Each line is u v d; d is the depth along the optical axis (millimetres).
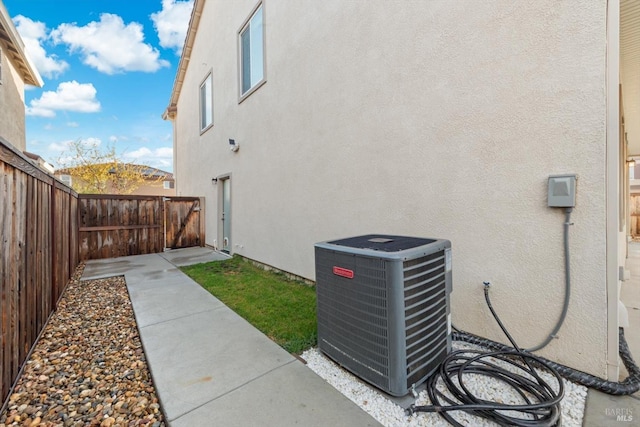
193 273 5676
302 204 4844
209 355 2613
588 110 2033
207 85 9031
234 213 7332
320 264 2502
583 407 1857
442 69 2830
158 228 8461
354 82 3805
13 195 2318
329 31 4172
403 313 1922
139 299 4164
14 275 2332
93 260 7246
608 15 1941
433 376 2127
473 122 2617
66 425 1873
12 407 2039
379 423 1788
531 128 2283
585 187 2066
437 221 2920
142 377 2410
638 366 2186
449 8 2754
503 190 2449
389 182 3389
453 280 2805
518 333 2408
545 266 2256
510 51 2369
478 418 1790
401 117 3232
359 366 2168
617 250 1971
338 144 4086
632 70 4199
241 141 6820
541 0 2205
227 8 7344
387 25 3348
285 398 2027
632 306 3375
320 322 2535
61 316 3725
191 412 1896
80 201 7258
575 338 2143
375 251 2059
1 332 2041
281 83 5277
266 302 3963
